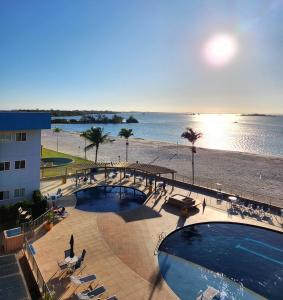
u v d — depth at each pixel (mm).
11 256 18391
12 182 31766
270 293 18781
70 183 43906
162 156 87125
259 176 60438
